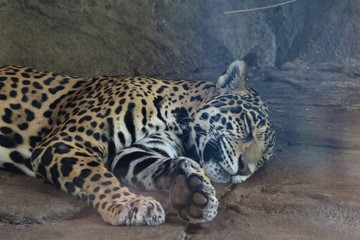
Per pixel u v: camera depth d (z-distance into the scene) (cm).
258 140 890
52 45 1359
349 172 919
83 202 730
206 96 903
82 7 1435
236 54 1748
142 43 1537
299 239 647
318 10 1880
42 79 895
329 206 743
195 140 880
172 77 1559
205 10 1694
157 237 629
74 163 742
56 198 737
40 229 651
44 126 860
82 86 896
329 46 1842
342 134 1180
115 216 663
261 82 1659
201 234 652
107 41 1459
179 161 669
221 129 869
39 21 1356
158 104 864
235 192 817
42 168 761
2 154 847
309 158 999
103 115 810
